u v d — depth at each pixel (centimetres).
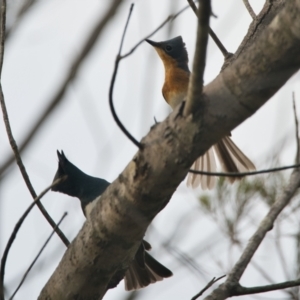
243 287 562
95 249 530
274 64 437
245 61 450
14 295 520
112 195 513
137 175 494
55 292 560
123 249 530
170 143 477
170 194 506
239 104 457
